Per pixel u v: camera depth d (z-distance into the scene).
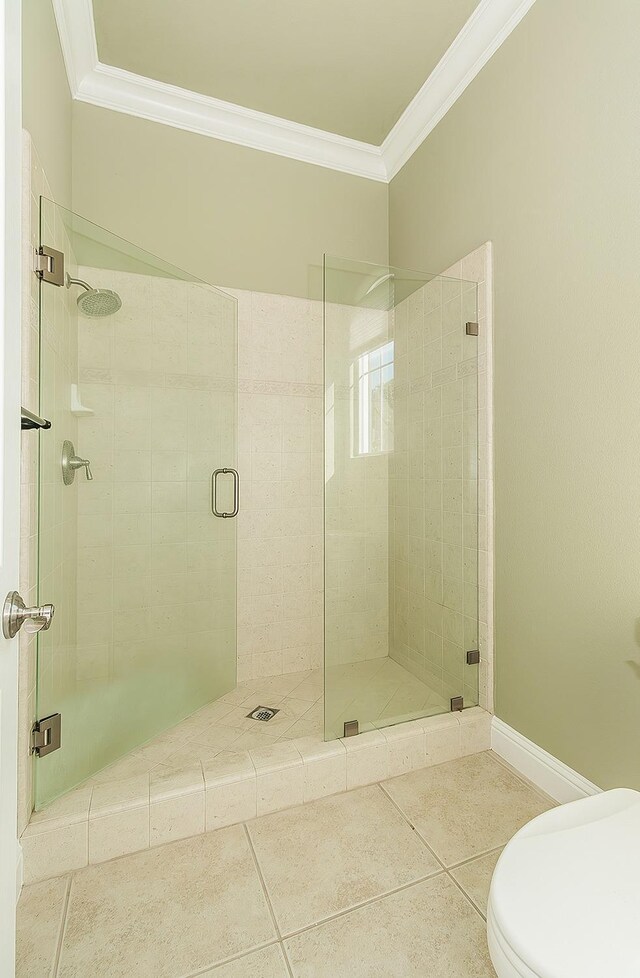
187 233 2.33
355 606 1.82
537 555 1.66
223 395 2.19
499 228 1.83
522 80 1.70
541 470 1.64
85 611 1.69
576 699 1.51
